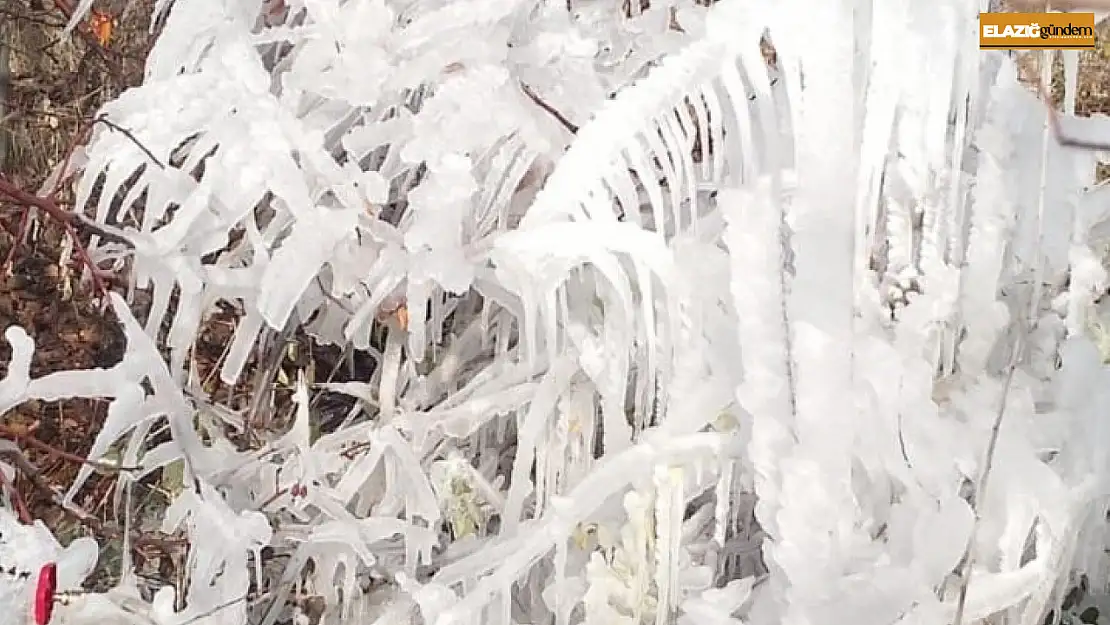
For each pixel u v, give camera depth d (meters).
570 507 3.28
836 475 3.17
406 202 3.50
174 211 3.51
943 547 3.18
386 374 3.47
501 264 3.30
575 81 3.46
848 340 3.20
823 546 3.14
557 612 3.32
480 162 3.42
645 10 3.73
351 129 3.45
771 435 3.20
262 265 3.37
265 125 3.33
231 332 3.57
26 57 3.78
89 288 3.47
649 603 3.29
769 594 3.24
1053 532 3.31
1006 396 3.31
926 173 3.36
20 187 3.54
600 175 3.29
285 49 3.61
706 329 3.30
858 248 3.34
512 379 3.42
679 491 3.28
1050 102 3.37
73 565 3.14
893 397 3.26
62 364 3.51
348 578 3.39
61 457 3.38
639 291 3.37
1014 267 3.49
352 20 3.41
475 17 3.41
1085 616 3.45
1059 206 3.52
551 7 3.54
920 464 3.27
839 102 3.25
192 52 3.44
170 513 3.31
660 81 3.30
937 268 3.39
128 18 3.77
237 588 3.24
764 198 3.25
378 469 3.49
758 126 3.38
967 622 3.23
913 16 3.31
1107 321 3.55
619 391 3.35
